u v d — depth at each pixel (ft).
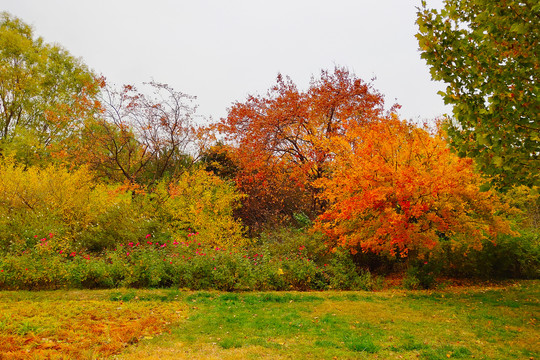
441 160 29.40
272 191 57.47
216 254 32.32
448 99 16.35
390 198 29.81
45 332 17.06
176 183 52.08
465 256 35.73
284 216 54.08
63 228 36.88
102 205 42.63
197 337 17.81
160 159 63.26
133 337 17.26
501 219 30.89
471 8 17.69
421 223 29.94
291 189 58.18
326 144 38.01
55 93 82.99
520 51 15.21
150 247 32.04
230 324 20.06
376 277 34.37
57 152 54.85
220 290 29.35
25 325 17.66
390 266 38.50
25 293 25.52
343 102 51.72
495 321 21.47
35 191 42.01
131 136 54.39
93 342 16.29
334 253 36.27
